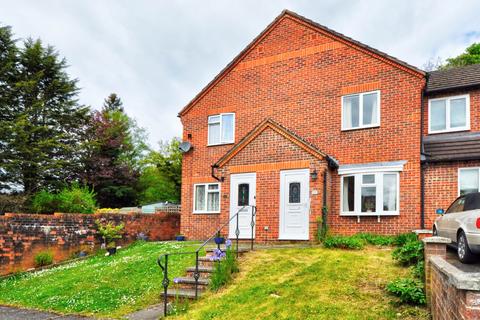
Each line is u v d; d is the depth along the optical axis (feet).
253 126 63.46
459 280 12.40
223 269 33.58
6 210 73.10
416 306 24.54
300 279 31.37
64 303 34.76
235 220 56.03
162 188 132.57
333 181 54.54
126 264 44.96
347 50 56.85
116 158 131.03
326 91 57.72
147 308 31.12
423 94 54.08
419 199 49.67
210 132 68.03
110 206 123.95
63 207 69.67
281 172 53.42
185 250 48.14
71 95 121.70
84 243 58.54
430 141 53.26
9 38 110.32
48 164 104.99
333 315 24.35
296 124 59.57
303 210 51.37
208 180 66.44
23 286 43.47
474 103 52.54
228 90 66.80
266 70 63.46
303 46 60.59
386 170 51.52
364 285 29.01
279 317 24.91
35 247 53.21
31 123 107.04
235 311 26.84
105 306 32.65
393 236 48.34
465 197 35.01
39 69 116.47
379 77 54.13
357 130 54.65
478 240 30.19
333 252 39.70
